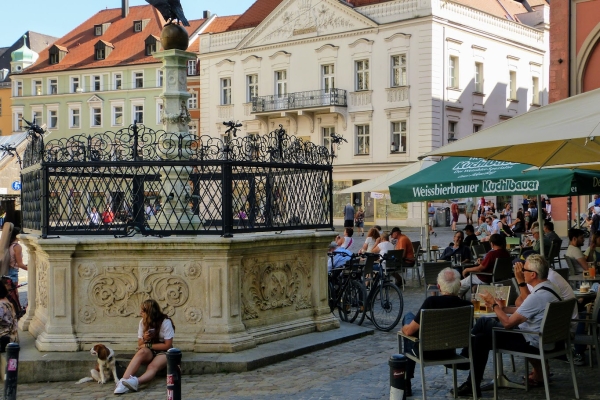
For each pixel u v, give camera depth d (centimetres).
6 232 1213
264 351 956
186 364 905
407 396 779
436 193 1195
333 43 4716
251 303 1000
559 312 736
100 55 7081
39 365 914
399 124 4481
